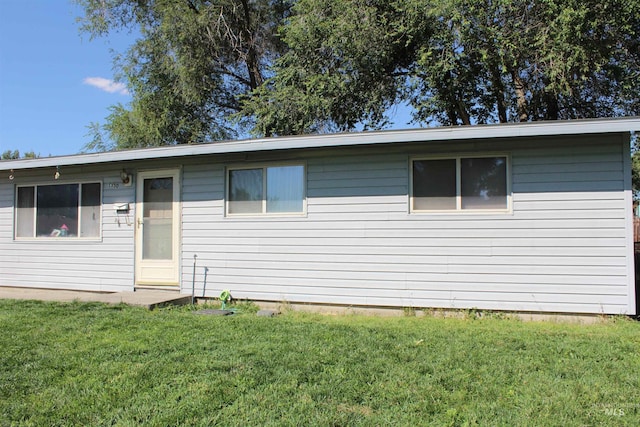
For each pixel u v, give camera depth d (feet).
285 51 61.00
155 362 13.32
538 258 20.58
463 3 40.60
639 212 73.56
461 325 19.26
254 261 24.58
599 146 20.04
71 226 29.35
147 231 27.25
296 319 20.68
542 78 43.73
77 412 10.03
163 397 10.83
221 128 65.21
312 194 23.63
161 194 27.07
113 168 28.17
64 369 12.73
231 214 25.23
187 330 17.42
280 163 24.29
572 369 12.89
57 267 29.48
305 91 49.39
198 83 57.47
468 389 11.43
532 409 10.28
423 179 22.12
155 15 58.85
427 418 9.87
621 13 37.52
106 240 28.22
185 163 26.25
